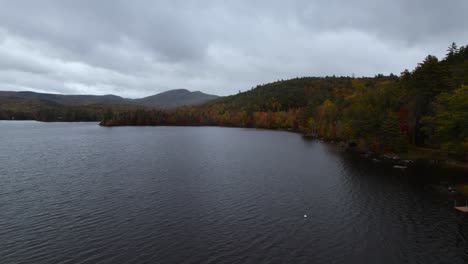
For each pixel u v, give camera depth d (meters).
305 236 37.22
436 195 52.12
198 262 31.25
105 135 171.00
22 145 121.38
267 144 130.88
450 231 38.12
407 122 95.62
